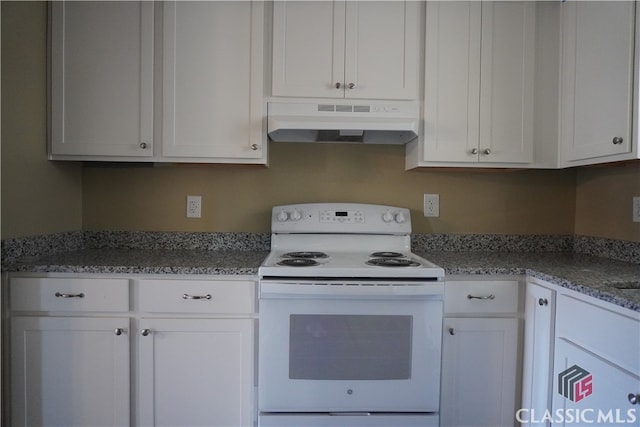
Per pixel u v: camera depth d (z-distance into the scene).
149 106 1.65
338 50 1.68
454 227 2.03
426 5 1.69
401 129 1.62
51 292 1.44
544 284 1.42
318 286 1.38
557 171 2.03
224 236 1.98
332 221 1.86
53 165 1.71
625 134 1.37
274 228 1.84
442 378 1.51
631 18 1.34
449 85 1.70
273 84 1.67
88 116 1.65
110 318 1.45
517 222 2.02
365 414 1.44
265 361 1.41
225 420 1.47
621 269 1.49
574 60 1.63
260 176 1.99
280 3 1.67
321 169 2.00
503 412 1.53
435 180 2.03
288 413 1.43
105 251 1.86
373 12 1.69
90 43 1.64
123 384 1.45
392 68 1.70
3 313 1.43
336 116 1.67
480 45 1.70
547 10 1.72
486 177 2.02
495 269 1.51
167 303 1.45
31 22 1.55
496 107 1.71
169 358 1.46
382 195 2.02
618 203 1.75
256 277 1.46
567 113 1.67
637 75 1.33
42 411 1.45
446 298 1.51
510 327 1.52
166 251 1.90
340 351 1.42
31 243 1.58
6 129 1.44
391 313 1.41
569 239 2.01
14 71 1.47
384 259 1.63
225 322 1.46
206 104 1.66
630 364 1.06
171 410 1.47
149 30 1.64
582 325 1.24
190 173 1.98
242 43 1.66
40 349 1.44
